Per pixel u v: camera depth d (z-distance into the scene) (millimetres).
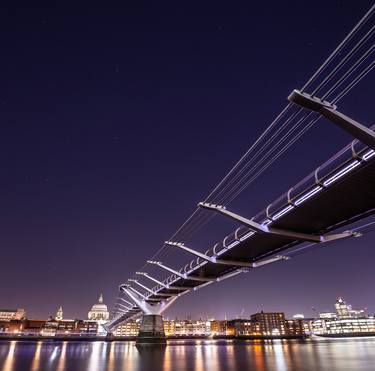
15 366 36156
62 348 84438
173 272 63531
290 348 78750
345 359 42719
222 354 56594
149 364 38406
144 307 85312
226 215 33000
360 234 34625
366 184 24438
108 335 185875
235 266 51312
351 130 18000
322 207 28391
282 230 33625
